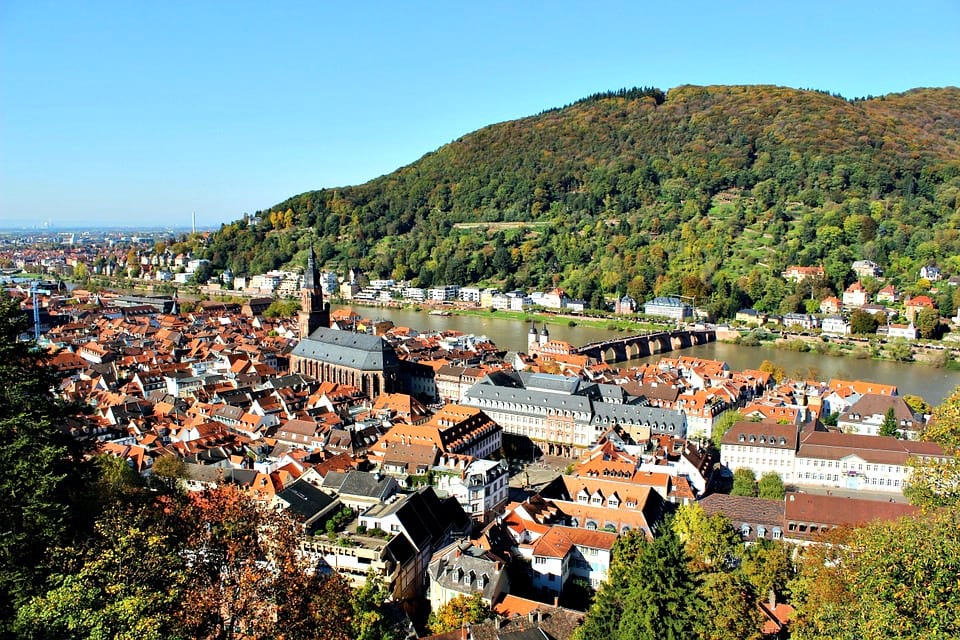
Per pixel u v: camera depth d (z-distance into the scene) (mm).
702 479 182875
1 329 76375
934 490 97188
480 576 117688
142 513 73062
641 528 145125
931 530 68438
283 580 64125
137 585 62031
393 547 125375
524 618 106250
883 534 69188
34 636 55062
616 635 87875
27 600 64438
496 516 157625
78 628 55562
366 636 90688
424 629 115250
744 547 126562
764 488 173000
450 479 171875
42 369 80562
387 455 186000
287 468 171250
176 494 103750
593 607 93875
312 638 62812
